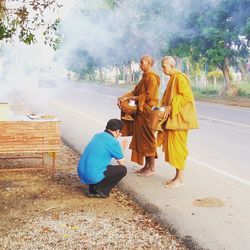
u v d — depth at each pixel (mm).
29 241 4324
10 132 6445
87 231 4613
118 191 6273
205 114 17844
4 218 4988
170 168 7641
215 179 6902
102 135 5961
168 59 6258
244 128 13211
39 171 7293
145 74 6863
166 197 5891
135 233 4598
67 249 4141
